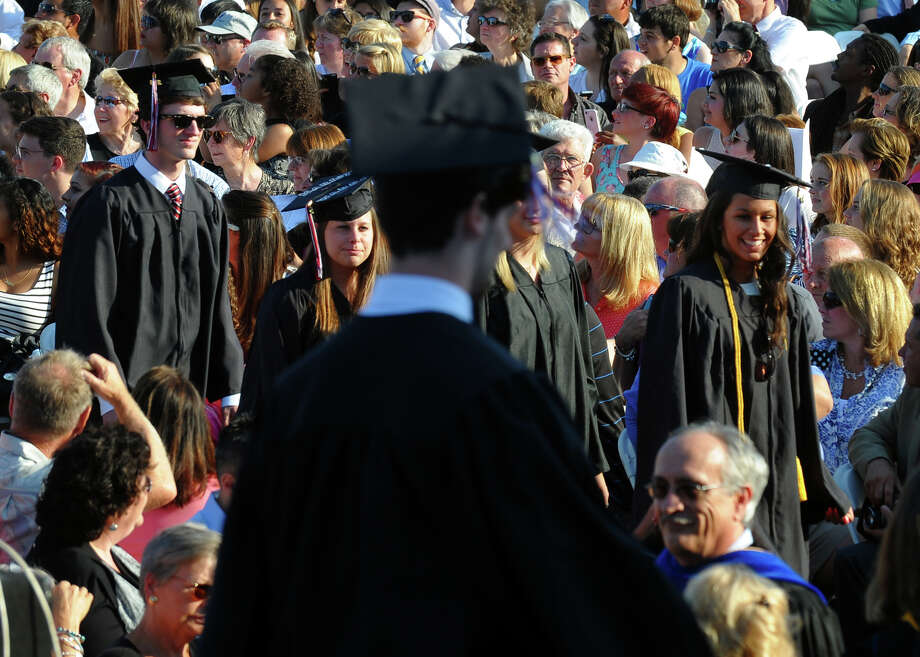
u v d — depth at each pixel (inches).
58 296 794.2
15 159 1078.4
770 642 412.2
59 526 551.5
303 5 1729.8
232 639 281.0
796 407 682.8
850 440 716.0
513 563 251.0
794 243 970.7
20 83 1230.3
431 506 253.1
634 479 722.2
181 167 814.5
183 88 792.3
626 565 262.1
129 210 792.3
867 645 445.4
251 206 869.8
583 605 252.1
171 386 650.8
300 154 1068.5
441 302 266.7
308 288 700.0
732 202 653.3
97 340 773.3
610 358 780.6
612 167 1138.0
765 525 655.8
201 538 520.4
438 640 248.2
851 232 876.6
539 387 270.4
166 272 799.1
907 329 716.7
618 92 1339.8
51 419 616.7
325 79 1360.7
